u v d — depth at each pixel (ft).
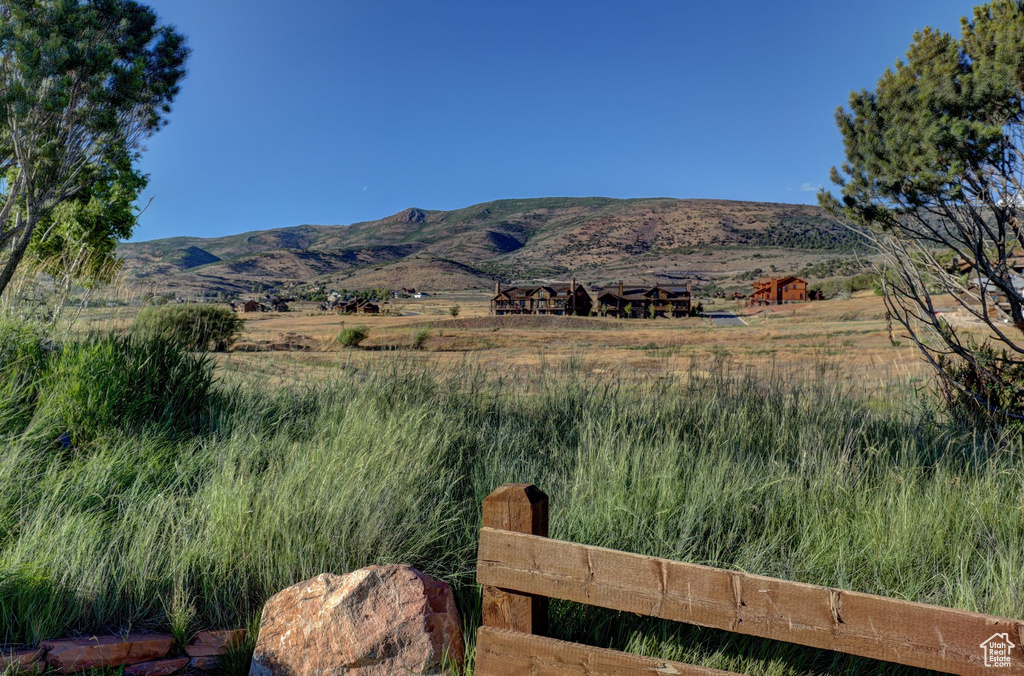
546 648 7.36
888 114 18.44
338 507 12.46
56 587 10.23
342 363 27.71
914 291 20.15
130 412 17.72
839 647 6.12
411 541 12.20
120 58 28.40
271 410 21.50
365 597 9.14
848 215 19.98
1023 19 16.84
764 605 6.43
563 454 17.57
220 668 9.57
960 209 18.40
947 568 11.27
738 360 53.62
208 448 17.35
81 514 12.59
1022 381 20.74
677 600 6.79
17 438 15.44
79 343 20.26
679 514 12.94
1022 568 10.30
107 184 47.37
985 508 13.02
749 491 13.93
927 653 5.79
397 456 15.83
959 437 18.44
